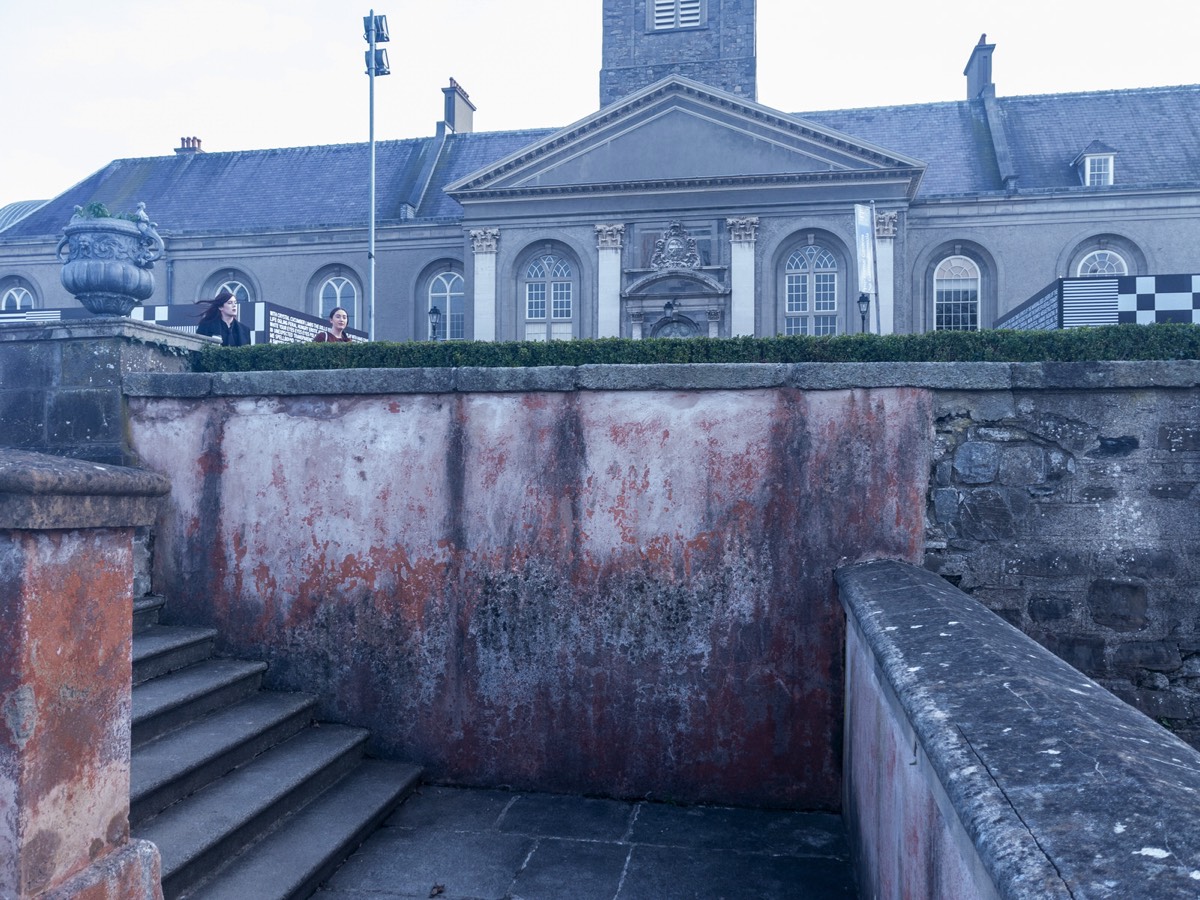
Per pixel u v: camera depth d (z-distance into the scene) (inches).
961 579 202.2
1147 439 197.3
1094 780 63.9
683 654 210.2
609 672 213.0
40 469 81.9
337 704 224.1
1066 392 200.5
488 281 1037.2
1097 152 1019.3
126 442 233.8
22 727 83.0
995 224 1005.8
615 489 213.9
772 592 207.3
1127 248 991.0
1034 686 90.0
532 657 216.2
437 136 1277.1
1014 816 60.6
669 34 1085.1
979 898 66.5
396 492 222.7
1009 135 1113.4
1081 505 199.2
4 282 1221.7
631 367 212.2
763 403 209.3
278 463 228.1
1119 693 196.4
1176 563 195.5
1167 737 77.7
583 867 173.0
